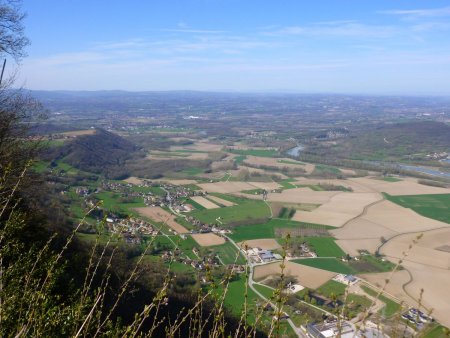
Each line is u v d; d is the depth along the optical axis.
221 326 3.50
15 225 5.99
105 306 10.13
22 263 5.58
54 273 5.36
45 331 4.32
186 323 12.13
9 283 4.99
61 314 4.56
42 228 11.77
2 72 10.68
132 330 3.62
